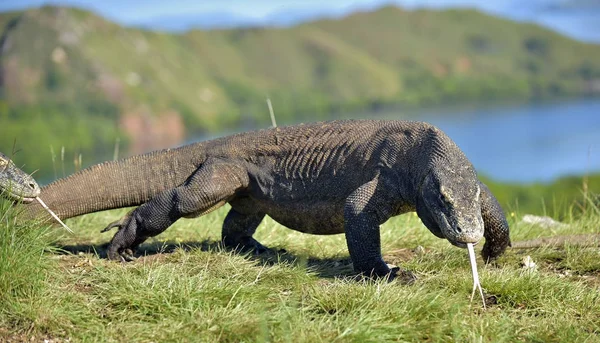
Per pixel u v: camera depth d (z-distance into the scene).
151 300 10.98
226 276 12.43
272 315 10.51
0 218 12.24
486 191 12.91
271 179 14.39
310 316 10.59
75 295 11.25
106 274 12.12
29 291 11.02
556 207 21.03
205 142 15.14
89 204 15.01
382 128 13.53
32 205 14.52
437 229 12.01
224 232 15.41
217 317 10.42
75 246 15.59
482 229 11.18
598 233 16.42
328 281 12.60
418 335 10.14
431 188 11.83
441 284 12.16
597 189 74.19
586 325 10.72
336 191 13.73
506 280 11.80
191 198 14.09
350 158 13.59
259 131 14.83
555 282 11.90
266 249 15.38
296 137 14.33
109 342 9.97
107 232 16.97
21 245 11.84
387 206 12.99
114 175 15.01
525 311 11.16
